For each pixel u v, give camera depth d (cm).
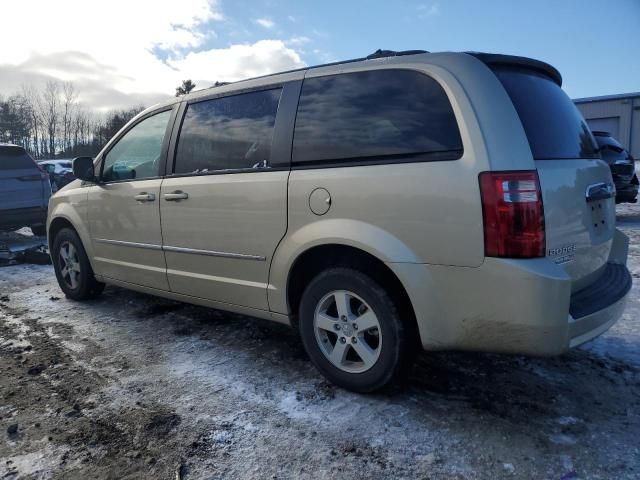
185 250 358
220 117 345
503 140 231
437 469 222
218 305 351
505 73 259
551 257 235
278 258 302
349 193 267
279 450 239
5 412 280
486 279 231
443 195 238
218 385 305
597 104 2652
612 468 219
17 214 801
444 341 249
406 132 257
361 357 280
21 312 462
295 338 379
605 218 290
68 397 295
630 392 285
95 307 470
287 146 300
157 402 286
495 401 278
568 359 329
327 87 293
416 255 248
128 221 403
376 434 249
